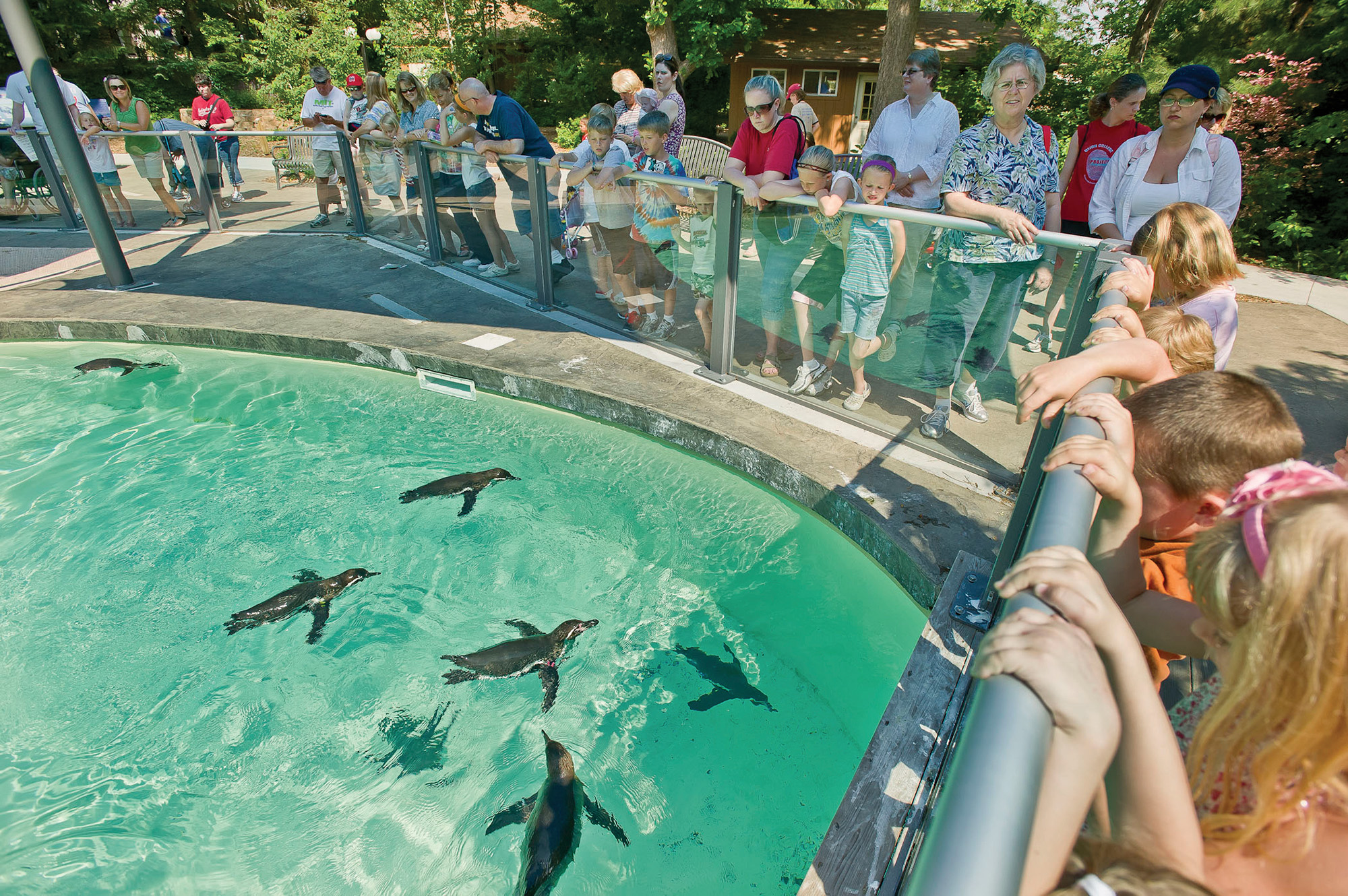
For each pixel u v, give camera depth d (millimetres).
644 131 4762
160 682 2877
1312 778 810
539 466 4242
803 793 2453
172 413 4848
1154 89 13258
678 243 4543
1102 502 1303
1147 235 2504
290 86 21859
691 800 2426
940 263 3330
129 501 3939
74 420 4762
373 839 2307
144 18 21188
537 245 5691
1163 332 2014
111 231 6371
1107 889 648
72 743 2639
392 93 22375
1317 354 5137
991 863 502
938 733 2203
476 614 3199
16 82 8508
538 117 24953
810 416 4098
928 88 4465
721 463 3967
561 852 2158
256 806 2424
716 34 17969
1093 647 703
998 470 3447
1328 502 802
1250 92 10078
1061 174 4699
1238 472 1417
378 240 8211
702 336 4777
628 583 3385
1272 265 9125
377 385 5145
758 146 4309
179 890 2172
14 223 9211
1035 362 3109
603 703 2787
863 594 3254
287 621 3146
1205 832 926
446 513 3842
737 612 3219
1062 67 18312
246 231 8773
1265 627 804
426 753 2592
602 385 4500
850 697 2820
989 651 718
